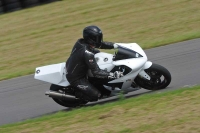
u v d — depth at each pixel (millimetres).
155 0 44281
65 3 49750
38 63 31672
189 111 15656
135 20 38969
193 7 39469
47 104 21891
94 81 19859
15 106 22469
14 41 39250
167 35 33031
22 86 25719
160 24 36469
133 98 18750
